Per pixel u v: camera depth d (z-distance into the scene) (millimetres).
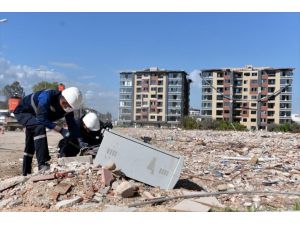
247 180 9227
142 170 7113
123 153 7191
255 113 83375
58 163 7848
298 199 7004
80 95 7738
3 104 48531
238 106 84875
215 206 6070
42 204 6121
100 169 6969
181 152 14891
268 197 7074
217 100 85875
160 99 96125
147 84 96875
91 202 6156
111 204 6113
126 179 7109
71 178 6695
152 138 22000
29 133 8094
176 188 7367
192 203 6086
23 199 6328
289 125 42312
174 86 95188
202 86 87188
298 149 16391
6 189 6723
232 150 15688
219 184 8414
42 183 6559
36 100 7676
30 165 8258
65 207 5938
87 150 8586
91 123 9016
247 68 84688
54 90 7758
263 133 31344
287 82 80688
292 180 9289
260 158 12969
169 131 34125
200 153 14586
